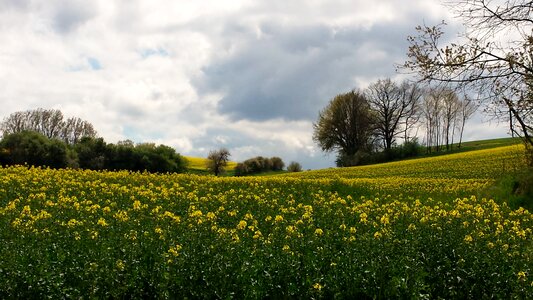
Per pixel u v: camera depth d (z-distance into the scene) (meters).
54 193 19.70
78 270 8.28
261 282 7.97
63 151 57.75
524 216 16.11
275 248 9.57
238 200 18.98
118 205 17.66
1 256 8.43
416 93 84.38
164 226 11.95
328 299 7.97
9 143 57.00
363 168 58.59
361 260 8.59
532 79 15.02
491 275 8.56
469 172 42.59
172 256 8.53
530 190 20.62
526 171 21.75
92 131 88.88
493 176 38.56
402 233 11.54
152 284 8.12
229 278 7.98
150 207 17.23
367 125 87.31
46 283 7.75
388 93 87.31
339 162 88.06
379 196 24.72
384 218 12.23
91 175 25.88
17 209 15.22
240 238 10.55
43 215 12.48
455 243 10.25
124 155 62.78
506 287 8.41
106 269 8.06
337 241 10.58
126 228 11.87
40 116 85.06
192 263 8.21
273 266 8.34
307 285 7.98
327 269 8.52
